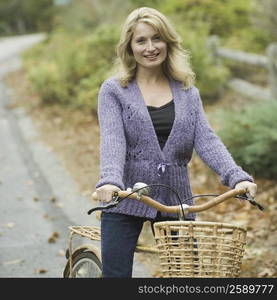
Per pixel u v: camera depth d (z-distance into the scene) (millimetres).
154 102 6633
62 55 25234
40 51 42312
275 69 19578
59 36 39000
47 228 12680
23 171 17062
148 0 30859
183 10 27391
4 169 17344
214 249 5617
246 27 27500
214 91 22500
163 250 5727
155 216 6395
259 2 22812
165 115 6547
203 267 5645
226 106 21281
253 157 13906
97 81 22141
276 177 14070
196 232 5734
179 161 6641
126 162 6574
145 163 6477
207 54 22938
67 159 17875
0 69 42500
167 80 6805
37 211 13781
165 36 6613
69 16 39844
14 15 112625
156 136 6477
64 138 20141
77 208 13914
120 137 6395
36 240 11992
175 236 5688
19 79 35250
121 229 6414
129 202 6387
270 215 12367
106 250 6422
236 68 25859
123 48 6703
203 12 27203
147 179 6473
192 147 6715
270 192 13547
